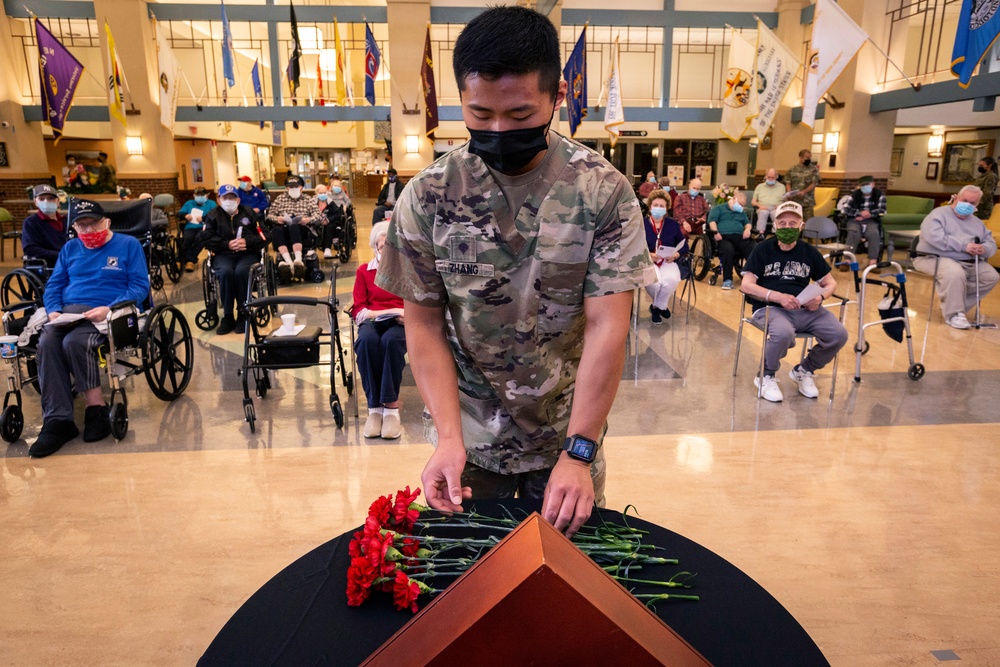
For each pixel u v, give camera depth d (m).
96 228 4.09
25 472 3.48
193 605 2.43
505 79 1.14
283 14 13.81
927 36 14.10
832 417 4.21
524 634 0.87
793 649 1.18
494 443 1.60
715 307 7.37
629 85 17.38
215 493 3.25
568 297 1.40
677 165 17.67
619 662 0.88
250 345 3.97
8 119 13.64
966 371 5.06
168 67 12.76
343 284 8.62
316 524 2.97
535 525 0.95
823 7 9.03
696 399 4.54
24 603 2.44
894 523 2.98
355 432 3.99
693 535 2.88
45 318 3.95
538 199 1.33
